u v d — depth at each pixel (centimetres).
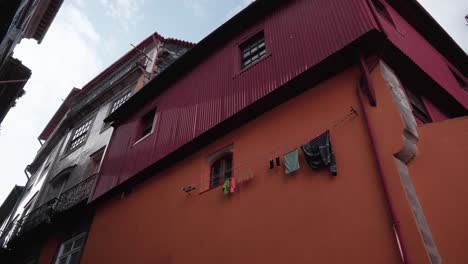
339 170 564
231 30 1016
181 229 765
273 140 705
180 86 1114
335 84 670
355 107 608
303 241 539
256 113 783
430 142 571
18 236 1386
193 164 870
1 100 1268
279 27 869
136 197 998
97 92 1933
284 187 623
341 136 598
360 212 502
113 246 937
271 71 790
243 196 683
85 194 1227
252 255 593
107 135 1507
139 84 1540
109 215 1059
